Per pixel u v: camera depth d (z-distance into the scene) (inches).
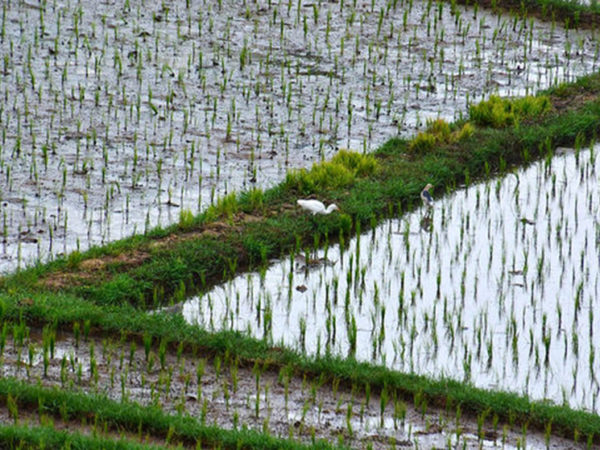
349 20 4195.4
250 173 2992.1
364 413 1910.7
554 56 4001.0
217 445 1731.1
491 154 3191.4
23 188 2778.1
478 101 3577.8
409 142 3238.2
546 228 2770.7
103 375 1975.9
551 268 2546.8
